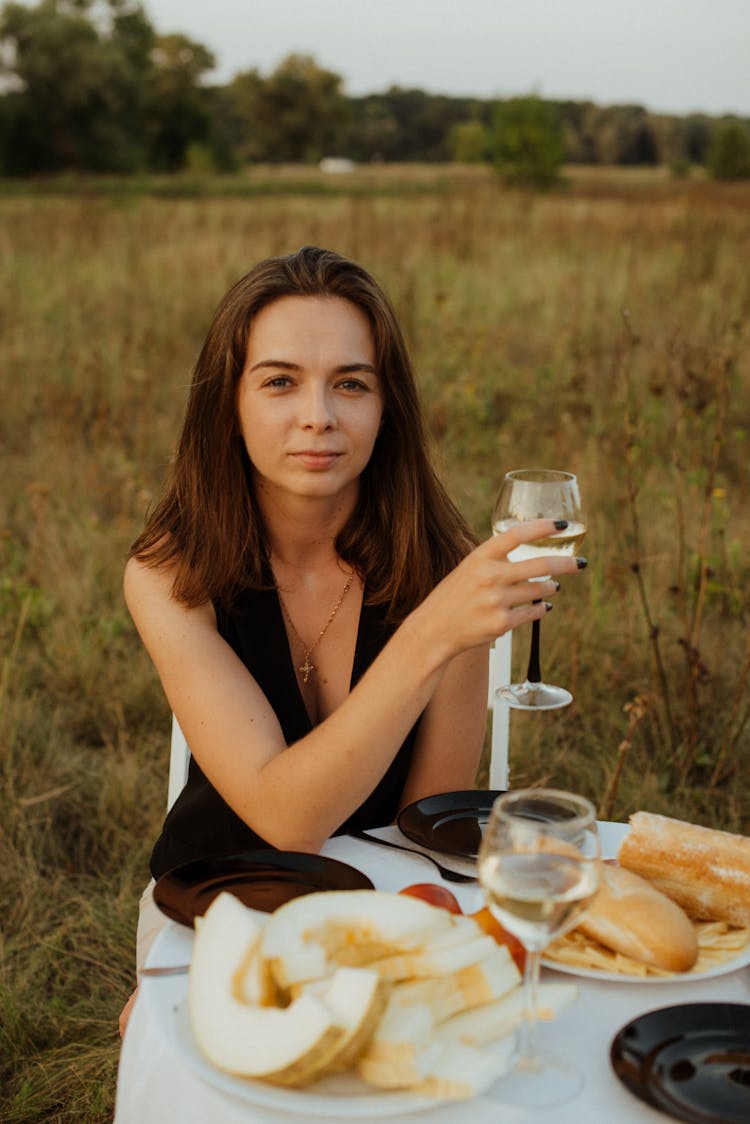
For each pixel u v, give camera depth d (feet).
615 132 253.03
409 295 25.91
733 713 11.29
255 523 6.34
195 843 6.48
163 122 211.82
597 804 10.98
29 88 188.03
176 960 4.33
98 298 31.86
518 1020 3.74
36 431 21.13
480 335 26.17
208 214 56.03
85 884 10.10
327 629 6.61
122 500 17.74
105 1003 8.59
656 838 4.70
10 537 15.74
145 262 36.91
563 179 99.14
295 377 5.93
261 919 4.05
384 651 4.95
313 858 5.00
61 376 23.93
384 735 4.95
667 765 11.59
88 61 187.73
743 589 14.57
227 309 6.07
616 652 13.37
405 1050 3.50
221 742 5.66
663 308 29.76
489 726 11.93
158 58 218.18
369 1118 3.49
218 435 6.23
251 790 5.34
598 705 12.56
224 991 3.71
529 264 38.86
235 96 266.36
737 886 4.55
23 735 11.84
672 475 17.89
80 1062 7.91
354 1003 3.46
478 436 20.74
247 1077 3.55
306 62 268.21
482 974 3.79
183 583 6.10
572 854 3.57
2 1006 8.38
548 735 12.00
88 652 13.39
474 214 51.55
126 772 11.24
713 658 13.14
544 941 3.65
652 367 21.34
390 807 6.61
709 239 40.45
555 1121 3.52
